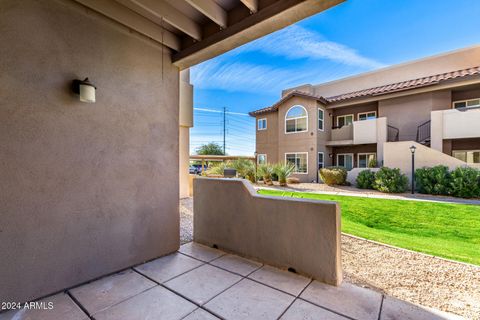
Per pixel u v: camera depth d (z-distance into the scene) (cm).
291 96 1608
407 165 1112
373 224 578
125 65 301
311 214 275
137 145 314
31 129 227
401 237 454
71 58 253
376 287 263
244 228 341
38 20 231
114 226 290
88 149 267
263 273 290
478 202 789
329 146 1634
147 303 230
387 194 998
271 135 1803
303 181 1566
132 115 309
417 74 1446
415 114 1267
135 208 312
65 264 250
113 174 289
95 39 272
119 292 249
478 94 1152
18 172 221
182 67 375
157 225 338
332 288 255
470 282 271
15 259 219
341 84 1741
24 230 224
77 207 259
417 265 317
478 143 1106
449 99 1184
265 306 224
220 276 283
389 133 1356
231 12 282
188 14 296
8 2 215
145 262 322
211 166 1705
